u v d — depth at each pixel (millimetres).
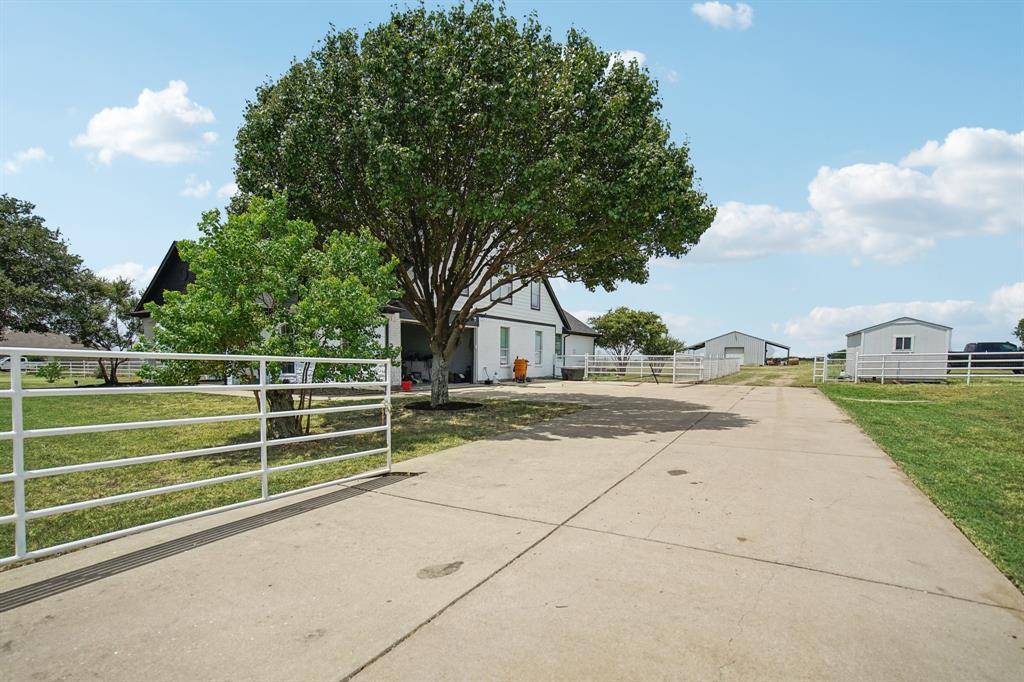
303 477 5828
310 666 2338
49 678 2270
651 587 3072
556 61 10117
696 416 10789
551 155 9258
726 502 4730
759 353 59125
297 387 5270
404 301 12531
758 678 2230
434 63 8805
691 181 10312
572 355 30312
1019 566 3326
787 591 3018
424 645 2494
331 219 11055
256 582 3174
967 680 2227
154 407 12117
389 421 5988
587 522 4211
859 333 22391
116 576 3270
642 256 13258
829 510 4488
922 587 3068
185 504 4867
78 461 6746
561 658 2377
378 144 9125
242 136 10594
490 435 8523
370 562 3459
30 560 3512
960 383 17938
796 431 8766
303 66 10422
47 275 25562
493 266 12023
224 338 7152
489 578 3203
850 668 2303
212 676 2277
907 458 6438
